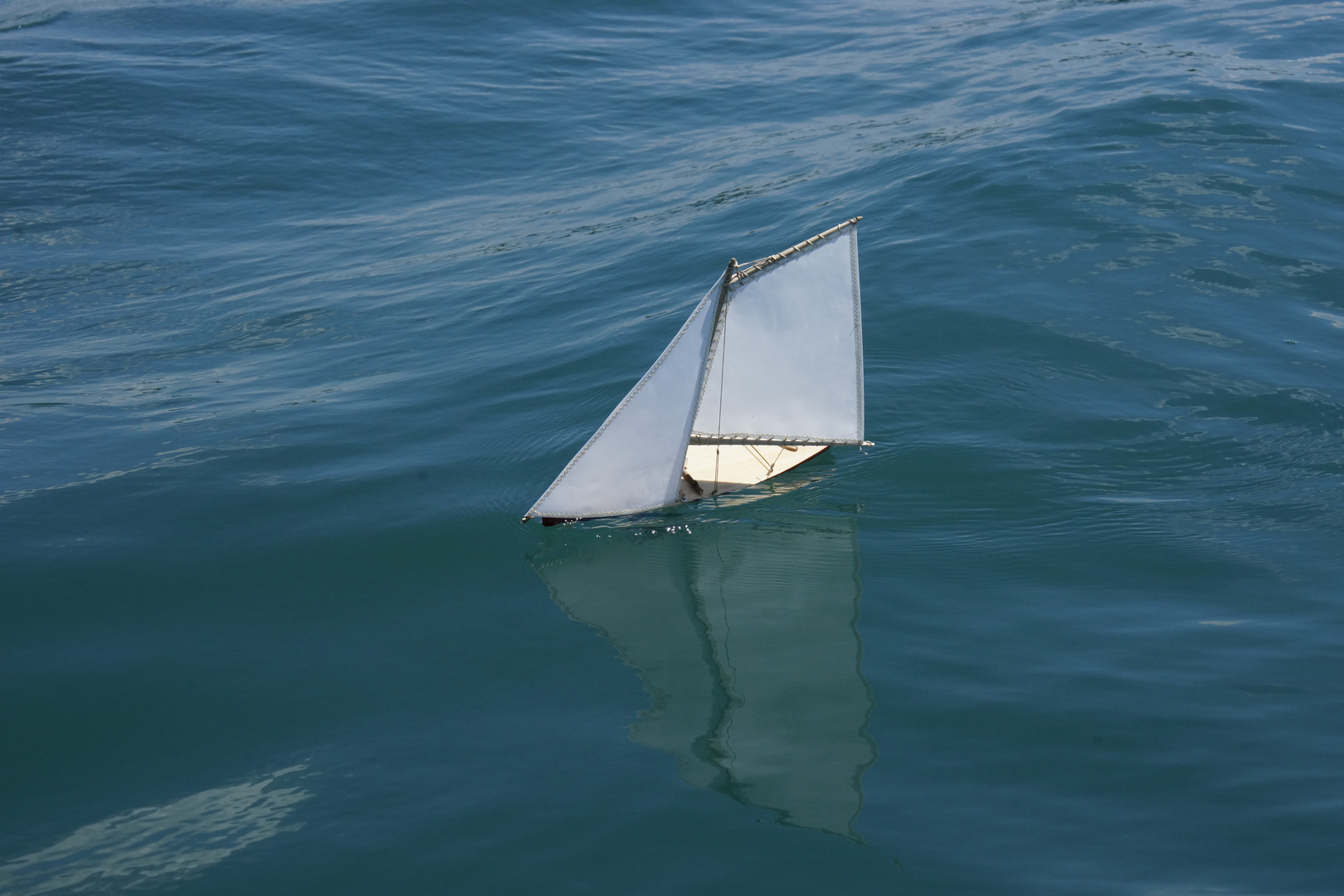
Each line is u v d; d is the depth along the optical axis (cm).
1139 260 1631
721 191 2178
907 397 1316
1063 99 2305
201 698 906
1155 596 979
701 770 806
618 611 1003
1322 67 2330
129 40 3180
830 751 816
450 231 2145
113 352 1670
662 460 1117
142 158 2525
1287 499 1108
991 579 1016
